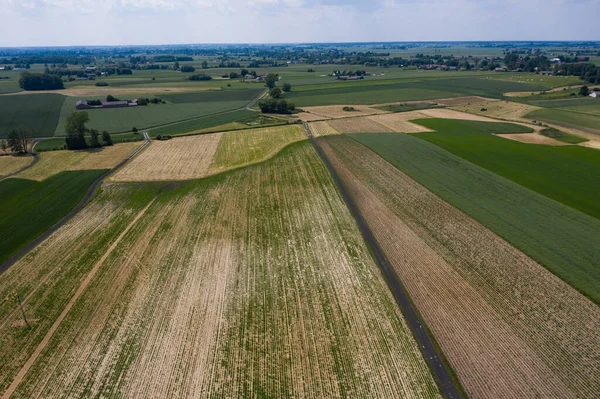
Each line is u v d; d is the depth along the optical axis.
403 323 31.02
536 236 41.91
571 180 57.28
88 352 28.70
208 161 70.88
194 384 25.95
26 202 54.25
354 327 30.62
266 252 41.22
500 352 28.14
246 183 60.19
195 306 33.22
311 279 36.59
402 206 50.75
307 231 45.28
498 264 37.69
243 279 36.75
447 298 33.72
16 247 42.91
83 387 25.88
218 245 42.69
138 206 52.94
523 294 33.62
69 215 50.62
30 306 33.66
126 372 26.94
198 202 53.81
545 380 25.94
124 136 91.69
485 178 58.44
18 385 26.12
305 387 25.62
